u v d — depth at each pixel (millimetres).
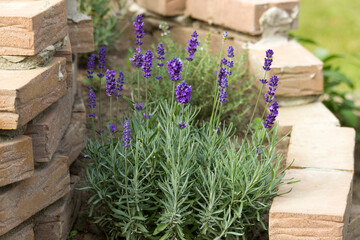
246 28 1898
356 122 2119
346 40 3277
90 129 1651
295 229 1288
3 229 1238
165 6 2078
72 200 1460
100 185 1367
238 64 1716
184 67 1651
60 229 1369
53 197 1346
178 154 1267
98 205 1395
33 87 1240
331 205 1309
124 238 1441
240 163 1314
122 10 2209
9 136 1225
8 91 1179
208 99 1688
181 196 1297
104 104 1755
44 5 1338
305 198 1336
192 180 1306
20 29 1250
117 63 1958
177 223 1310
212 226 1353
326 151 1551
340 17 3615
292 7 1910
